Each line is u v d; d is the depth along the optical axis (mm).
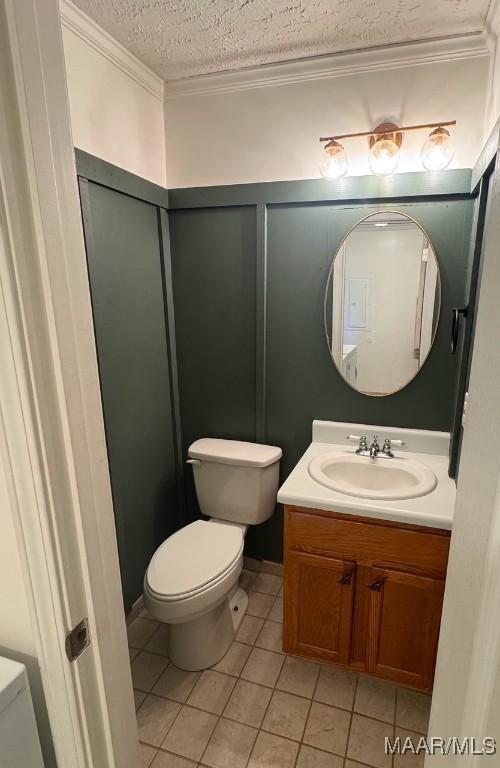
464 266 1640
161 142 1883
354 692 1543
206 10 1311
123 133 1636
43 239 559
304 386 1959
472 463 625
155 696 1542
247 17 1348
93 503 685
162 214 1911
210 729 1424
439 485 1529
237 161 1828
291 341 1933
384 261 1732
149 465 1960
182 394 2168
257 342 1960
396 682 1538
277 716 1462
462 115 1535
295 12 1319
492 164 1232
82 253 641
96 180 1477
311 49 1551
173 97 1841
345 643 1563
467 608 622
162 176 1915
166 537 2141
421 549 1388
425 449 1798
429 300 1708
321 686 1569
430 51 1502
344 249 1771
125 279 1707
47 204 561
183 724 1441
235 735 1403
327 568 1521
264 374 1992
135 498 1872
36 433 589
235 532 1798
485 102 1497
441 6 1290
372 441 1868
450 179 1564
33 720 705
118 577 769
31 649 720
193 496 2275
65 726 717
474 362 640
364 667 1571
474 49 1466
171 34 1451
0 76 498
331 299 1831
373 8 1300
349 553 1479
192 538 1755
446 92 1531
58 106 577
